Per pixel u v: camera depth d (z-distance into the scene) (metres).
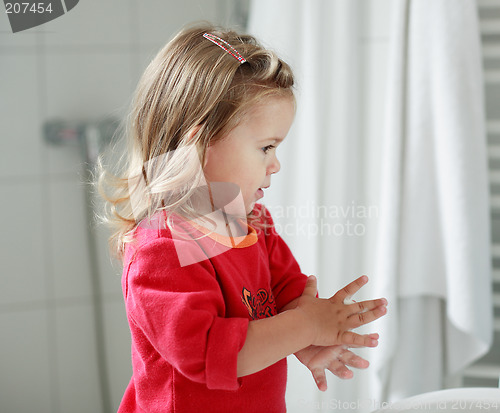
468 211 1.08
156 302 0.63
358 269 1.25
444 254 1.13
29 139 1.29
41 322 1.34
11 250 1.31
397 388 1.20
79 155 1.30
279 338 0.65
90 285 1.34
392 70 1.11
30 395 1.35
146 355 0.72
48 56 1.27
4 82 1.26
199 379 0.62
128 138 0.91
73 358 1.36
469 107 1.07
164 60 0.80
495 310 1.23
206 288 0.66
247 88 0.73
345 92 1.16
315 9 1.14
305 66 1.16
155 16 1.31
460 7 1.06
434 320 1.20
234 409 0.72
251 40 0.85
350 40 1.15
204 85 0.74
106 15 1.29
